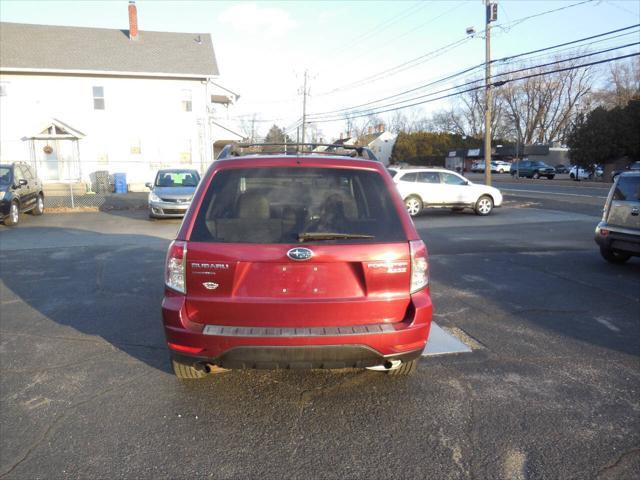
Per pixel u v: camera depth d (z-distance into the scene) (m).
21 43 25.70
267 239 3.18
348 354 3.15
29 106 24.58
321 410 3.45
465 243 10.63
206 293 3.18
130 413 3.40
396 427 3.23
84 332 5.01
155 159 26.39
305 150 4.93
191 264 3.18
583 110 62.53
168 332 3.21
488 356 4.39
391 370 3.87
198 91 26.55
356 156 4.02
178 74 25.66
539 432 3.17
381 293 3.24
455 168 64.56
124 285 6.91
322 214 3.28
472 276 7.47
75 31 27.78
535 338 4.85
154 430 3.19
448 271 7.81
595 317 5.52
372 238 3.24
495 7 21.19
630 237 7.89
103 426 3.23
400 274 3.26
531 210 18.42
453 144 70.69
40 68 23.91
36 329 5.10
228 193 3.33
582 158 39.19
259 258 3.12
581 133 39.09
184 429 3.20
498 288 6.76
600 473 2.77
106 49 26.55
